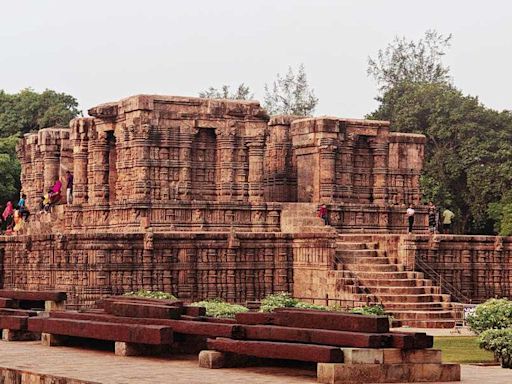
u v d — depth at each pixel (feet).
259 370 87.56
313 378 82.74
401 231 238.68
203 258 197.67
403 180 248.32
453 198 360.69
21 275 215.72
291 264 202.59
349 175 239.71
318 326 87.35
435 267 203.92
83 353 101.09
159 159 215.51
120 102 222.28
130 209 212.84
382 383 81.10
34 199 283.79
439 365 83.46
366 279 192.24
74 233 198.18
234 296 198.90
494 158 353.92
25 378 87.04
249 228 218.18
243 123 222.28
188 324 94.73
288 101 440.86
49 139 277.64
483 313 148.66
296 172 244.22
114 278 191.62
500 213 336.29
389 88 422.00
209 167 221.46
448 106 367.25
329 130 236.02
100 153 231.71
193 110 218.59
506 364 113.29
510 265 212.43
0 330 116.98
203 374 84.94
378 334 82.28
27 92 428.15
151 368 88.94
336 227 229.66
